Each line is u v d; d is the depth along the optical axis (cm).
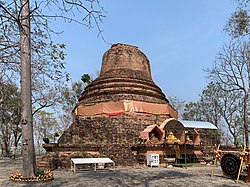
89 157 1986
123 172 1669
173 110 2916
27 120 1291
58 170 1808
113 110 2539
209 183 1227
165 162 2147
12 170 1911
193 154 2369
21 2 979
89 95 2817
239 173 1286
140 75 2917
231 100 3756
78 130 2419
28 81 1289
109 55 3045
